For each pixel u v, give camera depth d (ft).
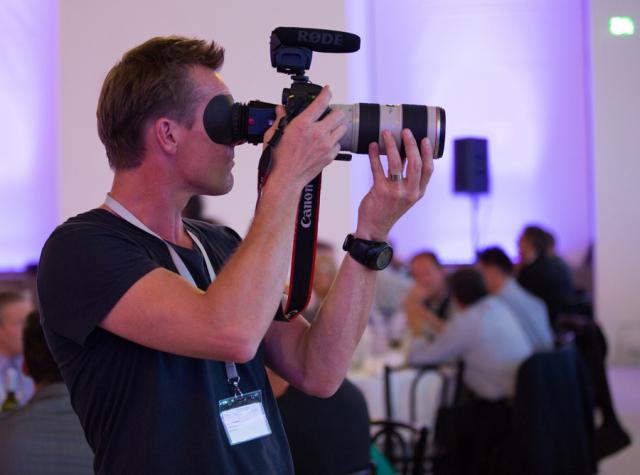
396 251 29.89
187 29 19.93
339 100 20.92
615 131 29.32
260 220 4.09
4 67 25.34
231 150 4.56
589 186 30.50
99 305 4.06
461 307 14.55
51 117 25.73
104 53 20.02
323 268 13.60
